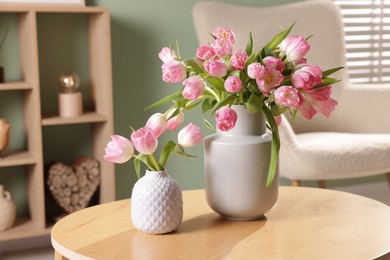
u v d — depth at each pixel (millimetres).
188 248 1483
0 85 2668
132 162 3246
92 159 2975
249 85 1590
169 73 1602
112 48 3146
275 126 1590
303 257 1413
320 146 2723
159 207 1562
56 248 1545
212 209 1709
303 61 1634
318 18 3189
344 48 3234
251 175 1633
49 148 3072
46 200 3035
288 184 3553
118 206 1832
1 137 2754
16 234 2729
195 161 3379
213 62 1548
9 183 3010
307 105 1636
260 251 1456
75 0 2957
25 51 2822
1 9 2611
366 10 3809
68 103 2852
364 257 1408
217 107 1569
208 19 2949
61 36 3037
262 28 3037
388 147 2779
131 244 1516
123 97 3195
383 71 3893
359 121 3150
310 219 1685
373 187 3846
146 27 3209
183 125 3322
